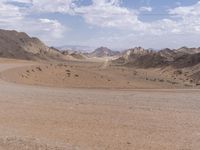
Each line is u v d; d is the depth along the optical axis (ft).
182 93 78.07
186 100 61.11
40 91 79.97
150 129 39.22
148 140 34.88
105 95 70.64
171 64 525.75
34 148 32.48
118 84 183.01
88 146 33.14
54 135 37.50
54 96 68.49
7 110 52.85
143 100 61.77
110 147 32.78
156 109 51.52
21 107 55.26
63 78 179.63
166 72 494.59
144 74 258.98
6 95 70.74
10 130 39.93
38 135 37.47
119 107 53.88
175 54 640.17
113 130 39.34
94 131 39.17
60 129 40.37
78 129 40.19
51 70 188.96
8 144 33.76
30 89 86.84
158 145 33.06
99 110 51.49
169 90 94.89
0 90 81.76
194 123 41.52
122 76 216.33
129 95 71.00
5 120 45.70
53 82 166.81
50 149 32.17
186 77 413.80
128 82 195.72
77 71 195.93
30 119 46.19
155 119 44.32
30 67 189.98
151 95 71.26
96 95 70.54
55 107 54.75
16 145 33.40
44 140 35.24
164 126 40.40
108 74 211.82
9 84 108.68
